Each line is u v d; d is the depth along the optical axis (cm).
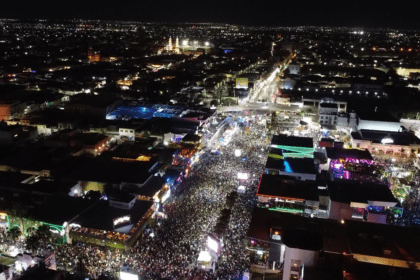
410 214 9381
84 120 16362
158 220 8956
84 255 7644
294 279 5928
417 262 6431
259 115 18950
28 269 6556
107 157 12131
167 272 6994
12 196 9494
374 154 14188
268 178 9981
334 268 5766
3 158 11956
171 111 17650
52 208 8775
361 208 8581
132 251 7744
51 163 11631
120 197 9075
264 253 7212
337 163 11506
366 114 16638
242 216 8938
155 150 12744
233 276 6912
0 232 8538
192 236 8181
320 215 8938
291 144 12838
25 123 16262
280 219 7856
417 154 13650
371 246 6838
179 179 11169
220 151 13800
